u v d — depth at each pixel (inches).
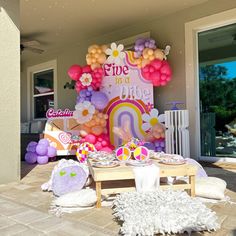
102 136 214.5
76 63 288.7
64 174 122.1
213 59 202.8
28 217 95.9
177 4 199.3
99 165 112.7
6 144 146.6
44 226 88.0
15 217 96.0
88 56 218.4
